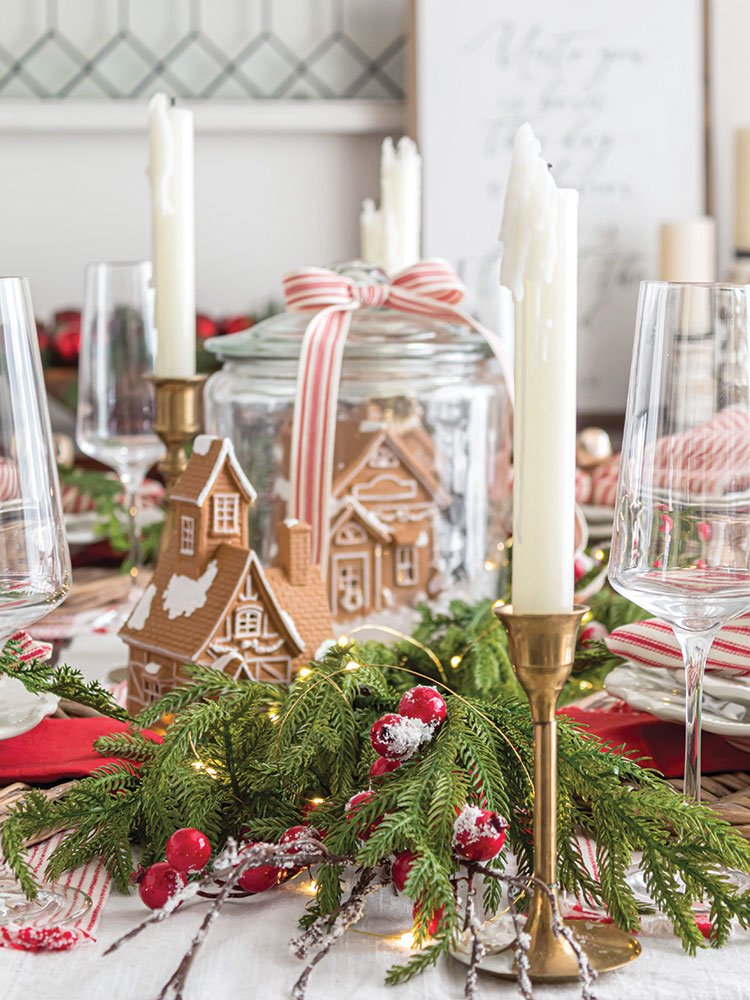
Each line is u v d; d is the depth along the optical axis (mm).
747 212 1799
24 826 510
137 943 481
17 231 1973
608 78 1897
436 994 444
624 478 515
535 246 431
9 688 666
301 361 835
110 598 1095
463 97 1886
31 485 522
